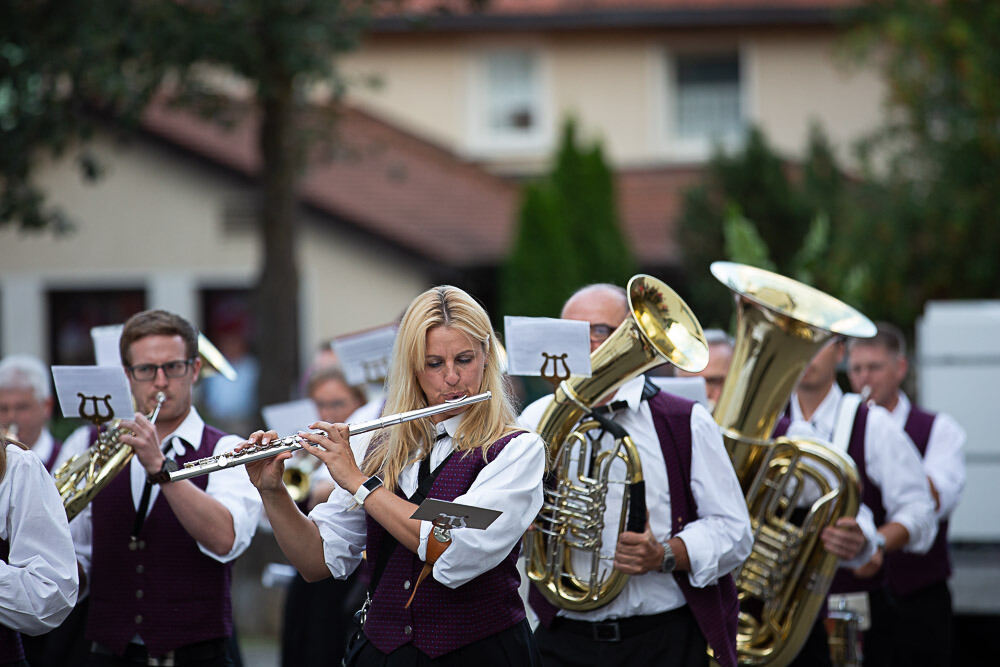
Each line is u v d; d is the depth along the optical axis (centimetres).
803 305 698
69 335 2283
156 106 2258
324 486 751
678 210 2177
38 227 1436
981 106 1611
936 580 914
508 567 538
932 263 1661
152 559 641
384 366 867
